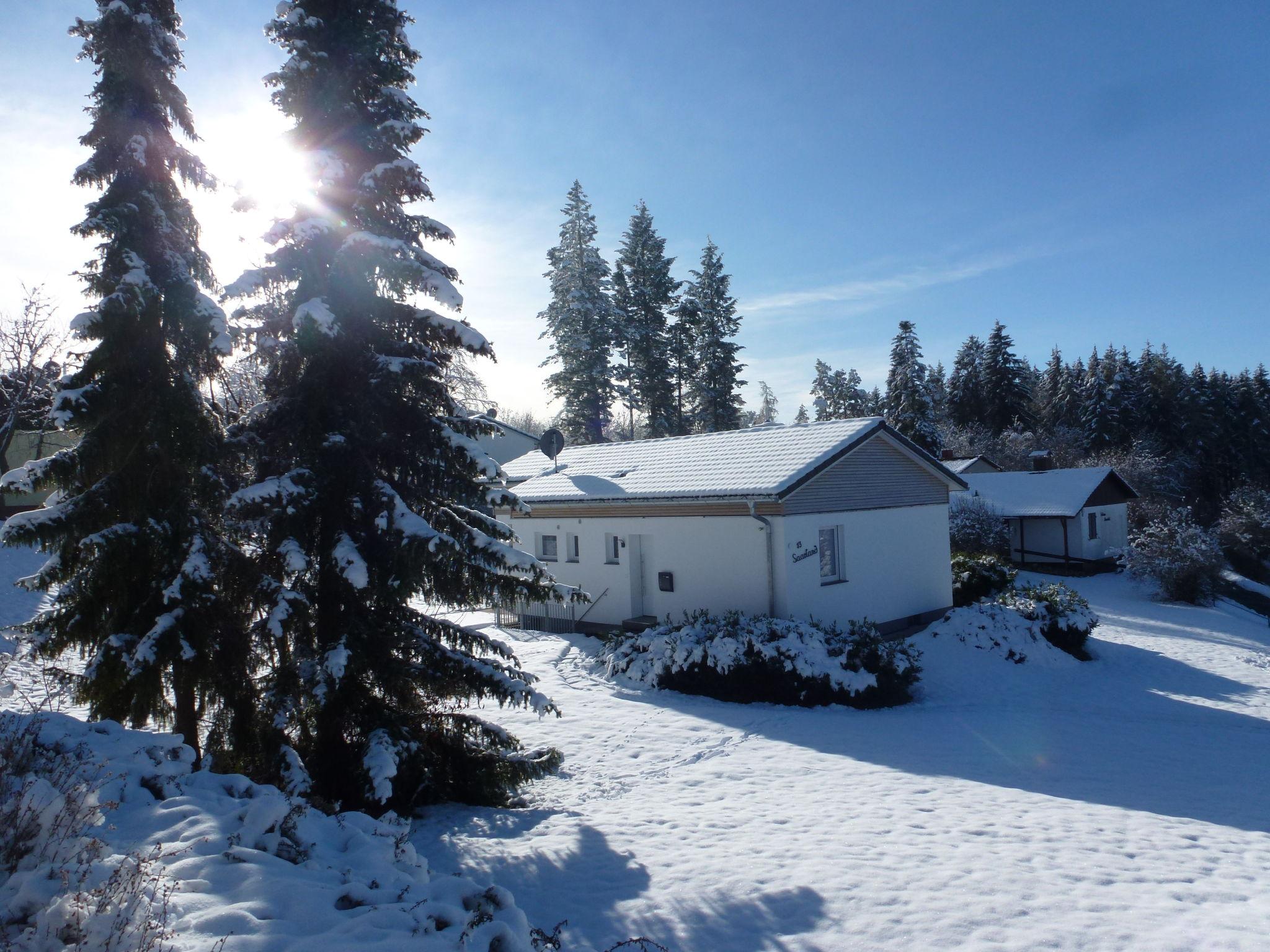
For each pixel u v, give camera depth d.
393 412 9.62
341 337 9.22
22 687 10.29
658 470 21.02
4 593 18.92
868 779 10.51
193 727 8.84
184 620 8.14
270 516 8.63
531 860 7.61
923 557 21.67
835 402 67.25
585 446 26.84
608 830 8.49
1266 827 8.73
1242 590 35.31
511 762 9.73
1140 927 5.87
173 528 8.46
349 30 9.69
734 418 50.19
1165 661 20.77
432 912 4.68
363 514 9.02
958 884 6.73
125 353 8.46
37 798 4.60
